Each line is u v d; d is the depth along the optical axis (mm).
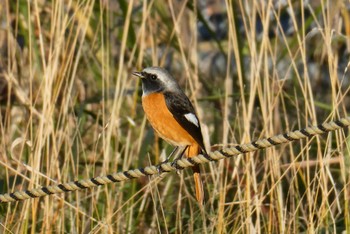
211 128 14164
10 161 12289
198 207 11727
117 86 11477
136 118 13742
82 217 11172
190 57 13188
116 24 14047
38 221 11367
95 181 8453
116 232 10922
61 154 12250
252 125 13188
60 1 11016
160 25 14852
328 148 10453
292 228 10789
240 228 10219
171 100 10172
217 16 18344
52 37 10945
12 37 12938
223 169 11898
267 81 10781
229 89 13578
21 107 13234
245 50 15906
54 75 11102
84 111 12930
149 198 11992
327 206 10383
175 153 12141
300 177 12266
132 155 12555
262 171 12211
